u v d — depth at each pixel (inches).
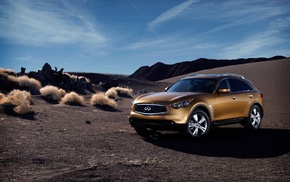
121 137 329.7
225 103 363.9
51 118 446.0
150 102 330.3
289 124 471.2
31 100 661.3
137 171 196.4
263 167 214.8
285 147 289.0
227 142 313.6
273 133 377.1
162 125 319.9
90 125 424.5
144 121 331.6
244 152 266.4
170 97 331.0
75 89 1139.9
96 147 273.6
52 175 187.5
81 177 181.3
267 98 1223.5
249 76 2442.2
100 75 2709.2
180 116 319.0
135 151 262.8
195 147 286.2
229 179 184.4
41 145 272.4
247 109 394.6
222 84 373.4
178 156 247.4
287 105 906.7
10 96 520.4
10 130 329.4
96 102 714.8
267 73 2452.0
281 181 181.8
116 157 238.2
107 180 176.1
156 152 261.1
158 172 195.9
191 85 380.2
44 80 1104.2
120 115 575.8
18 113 434.9
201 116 338.0
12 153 239.5
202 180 181.5
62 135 327.0
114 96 1103.0
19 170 197.6
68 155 240.1
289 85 1722.4
